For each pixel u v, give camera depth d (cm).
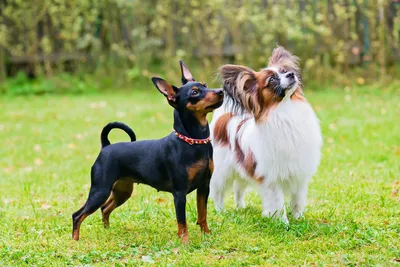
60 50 1698
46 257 503
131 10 1630
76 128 1218
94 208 538
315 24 1521
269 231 549
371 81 1491
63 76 1677
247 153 598
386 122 1093
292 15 1494
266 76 559
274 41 1538
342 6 1488
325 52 1521
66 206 686
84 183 801
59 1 1594
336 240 514
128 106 1410
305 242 514
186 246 511
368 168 804
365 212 596
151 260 484
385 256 469
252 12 1532
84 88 1642
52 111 1393
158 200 689
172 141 511
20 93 1630
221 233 546
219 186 651
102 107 1414
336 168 813
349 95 1391
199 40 1602
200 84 504
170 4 1608
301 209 601
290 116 561
